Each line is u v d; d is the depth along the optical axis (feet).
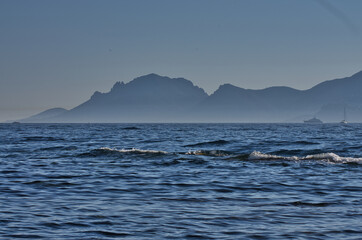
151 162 141.18
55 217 65.67
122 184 98.07
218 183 99.76
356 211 70.38
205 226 61.16
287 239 55.31
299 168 126.72
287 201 78.69
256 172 118.73
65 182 100.63
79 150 191.21
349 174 114.62
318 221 63.82
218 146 226.38
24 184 97.45
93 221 63.57
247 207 73.41
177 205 74.90
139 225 61.57
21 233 57.47
